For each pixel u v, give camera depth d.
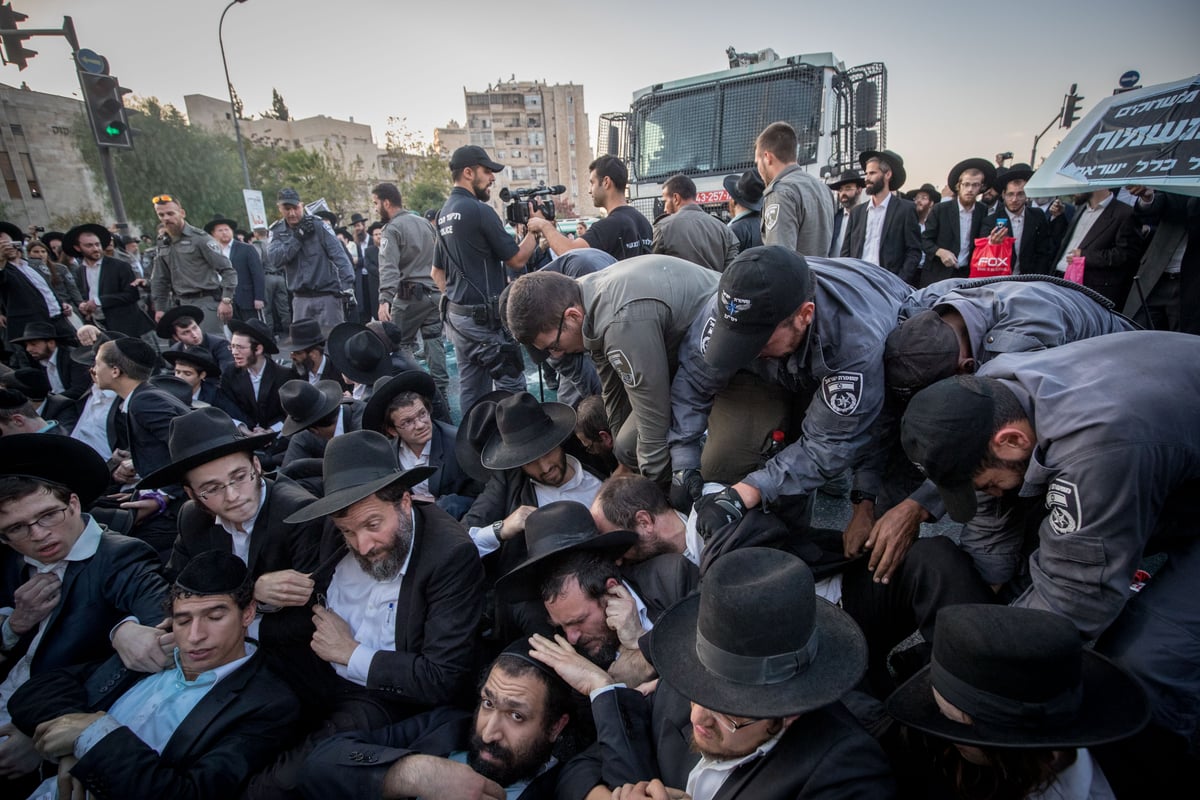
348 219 38.09
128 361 3.55
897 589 1.98
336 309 6.52
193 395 4.28
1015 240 5.77
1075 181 2.78
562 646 1.97
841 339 1.77
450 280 4.25
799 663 1.27
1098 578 1.38
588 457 3.23
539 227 4.20
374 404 3.04
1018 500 1.87
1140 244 4.29
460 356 4.44
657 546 2.24
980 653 1.14
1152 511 1.35
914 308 2.01
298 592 2.14
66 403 4.28
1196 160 2.21
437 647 2.08
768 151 3.86
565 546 1.97
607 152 7.88
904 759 1.44
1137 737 1.49
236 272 7.23
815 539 2.33
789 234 3.71
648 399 2.24
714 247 3.66
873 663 2.13
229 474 2.29
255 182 32.41
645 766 1.68
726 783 1.41
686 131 7.13
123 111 7.98
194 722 1.90
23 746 2.00
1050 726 1.13
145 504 3.16
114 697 2.08
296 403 3.31
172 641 2.04
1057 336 1.72
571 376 3.44
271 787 1.84
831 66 6.41
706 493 2.26
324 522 2.41
